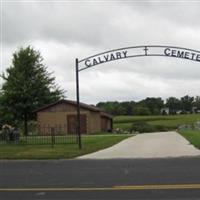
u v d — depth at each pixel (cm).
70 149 2602
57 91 5950
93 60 2714
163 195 1120
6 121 5728
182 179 1366
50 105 5500
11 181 1393
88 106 5619
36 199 1105
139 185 1270
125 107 13038
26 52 5834
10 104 5756
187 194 1127
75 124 5438
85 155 2289
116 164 1828
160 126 7238
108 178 1417
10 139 3294
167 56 2725
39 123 5512
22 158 2188
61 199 1100
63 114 5472
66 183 1334
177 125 7812
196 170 1576
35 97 5784
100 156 2208
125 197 1108
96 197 1116
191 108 15350
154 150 2472
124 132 6106
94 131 5803
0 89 5788
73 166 1788
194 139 3319
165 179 1372
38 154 2314
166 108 14812
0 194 1174
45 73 5900
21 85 5728
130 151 2441
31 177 1477
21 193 1184
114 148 2684
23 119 5794
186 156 2116
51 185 1303
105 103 13050
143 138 3781
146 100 14312
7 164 1936
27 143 3209
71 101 5472
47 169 1700
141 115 12719
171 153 2275
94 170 1633
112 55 2714
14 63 5828
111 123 7306
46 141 3381
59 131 5269
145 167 1694
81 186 1276
